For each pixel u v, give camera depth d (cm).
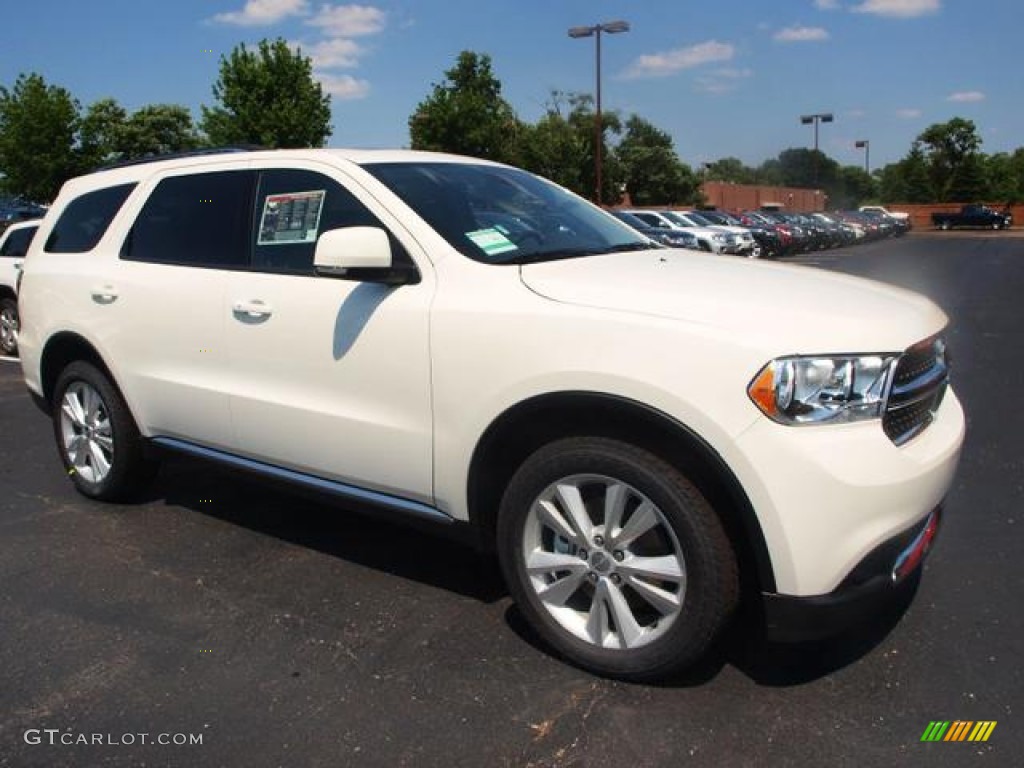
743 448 238
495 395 280
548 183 420
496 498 307
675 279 294
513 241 329
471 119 3406
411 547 393
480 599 341
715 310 258
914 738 248
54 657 302
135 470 439
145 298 395
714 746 246
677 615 260
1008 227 5053
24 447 573
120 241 421
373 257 296
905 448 255
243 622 325
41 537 411
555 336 269
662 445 259
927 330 273
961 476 469
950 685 272
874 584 245
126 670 293
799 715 259
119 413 427
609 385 255
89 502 459
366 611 332
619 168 5188
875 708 262
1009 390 676
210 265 375
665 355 250
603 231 379
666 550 265
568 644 284
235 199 376
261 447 359
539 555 286
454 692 276
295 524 423
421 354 298
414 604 337
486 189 366
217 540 404
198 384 376
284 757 247
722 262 342
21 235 983
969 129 6681
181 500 460
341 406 325
